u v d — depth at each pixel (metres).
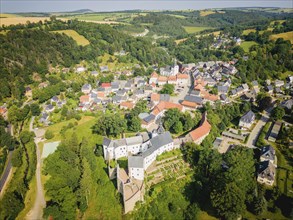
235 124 186.00
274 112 183.75
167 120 170.12
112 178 127.19
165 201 120.00
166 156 144.62
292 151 149.38
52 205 113.69
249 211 117.25
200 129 157.62
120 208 114.50
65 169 129.38
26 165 148.50
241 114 196.88
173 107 191.00
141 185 121.81
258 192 121.81
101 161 142.62
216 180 122.38
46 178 136.88
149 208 116.69
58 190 118.25
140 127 168.12
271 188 125.69
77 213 117.75
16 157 146.00
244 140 163.25
